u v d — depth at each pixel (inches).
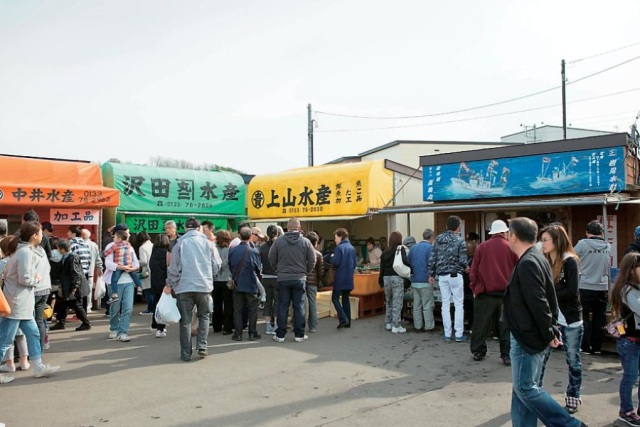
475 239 381.7
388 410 208.8
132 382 247.9
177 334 365.4
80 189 481.7
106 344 331.9
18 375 260.2
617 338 197.5
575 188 379.2
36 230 265.6
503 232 287.0
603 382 243.6
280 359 292.7
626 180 364.8
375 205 503.2
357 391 233.5
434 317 402.6
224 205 622.5
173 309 305.0
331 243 670.5
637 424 190.1
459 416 201.9
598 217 378.6
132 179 553.9
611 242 373.7
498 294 281.1
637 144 395.2
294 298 343.0
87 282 394.3
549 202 329.4
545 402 159.2
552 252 211.6
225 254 370.3
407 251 386.6
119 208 544.4
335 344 333.1
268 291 371.6
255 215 606.5
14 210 500.4
